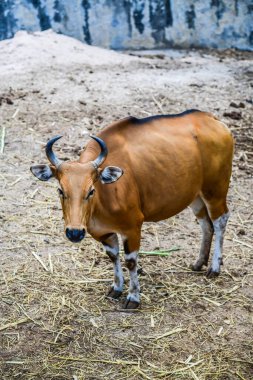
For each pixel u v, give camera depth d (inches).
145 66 487.8
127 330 224.7
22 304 238.4
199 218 257.0
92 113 394.9
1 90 424.8
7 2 534.0
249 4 549.0
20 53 489.1
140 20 550.0
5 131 372.8
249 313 235.0
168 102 412.8
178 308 237.0
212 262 256.5
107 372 205.9
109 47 554.9
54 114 392.5
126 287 248.2
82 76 453.7
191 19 553.9
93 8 542.9
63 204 205.8
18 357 212.2
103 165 219.1
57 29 546.0
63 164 208.4
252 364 210.1
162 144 231.8
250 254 273.6
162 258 268.5
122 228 222.2
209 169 244.1
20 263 262.8
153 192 229.8
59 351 215.2
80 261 265.4
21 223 291.1
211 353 214.7
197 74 471.2
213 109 408.5
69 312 234.1
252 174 342.3
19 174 332.2
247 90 442.6
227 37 558.3
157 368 207.6
